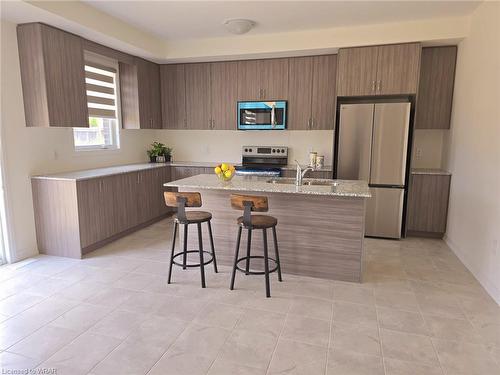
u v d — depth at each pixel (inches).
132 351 82.6
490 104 122.1
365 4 136.3
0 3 111.2
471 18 147.6
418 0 131.8
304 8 140.5
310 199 122.2
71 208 139.9
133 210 177.6
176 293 112.3
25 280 121.5
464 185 145.3
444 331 91.7
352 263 121.0
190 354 81.6
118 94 196.1
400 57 163.5
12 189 135.7
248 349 83.5
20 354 81.2
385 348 84.3
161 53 195.0
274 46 180.1
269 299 108.6
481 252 123.0
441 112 171.2
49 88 134.5
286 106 196.2
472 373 75.6
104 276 125.3
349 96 175.0
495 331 91.8
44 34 131.4
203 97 211.8
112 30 152.3
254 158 217.8
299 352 82.4
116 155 198.4
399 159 168.4
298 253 126.8
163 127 222.5
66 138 160.9
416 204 173.2
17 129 136.0
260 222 110.7
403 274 129.1
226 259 137.2
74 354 81.4
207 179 142.6
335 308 103.3
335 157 185.0
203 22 159.6
